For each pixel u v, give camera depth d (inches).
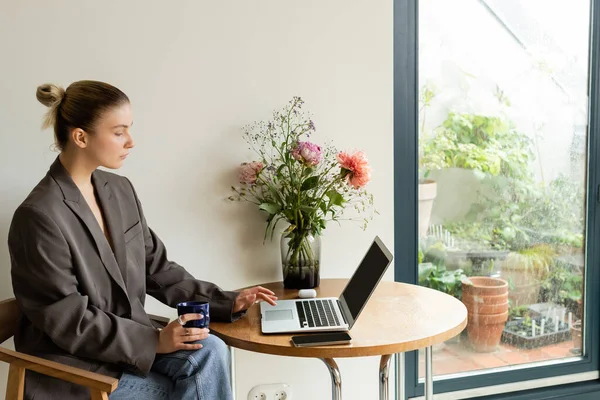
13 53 82.0
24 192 83.7
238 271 92.7
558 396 110.7
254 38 90.2
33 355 66.5
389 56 96.3
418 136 103.3
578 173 112.7
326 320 70.9
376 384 100.5
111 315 66.5
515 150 109.2
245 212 92.0
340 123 95.0
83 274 66.8
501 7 106.0
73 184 69.0
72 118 67.9
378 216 97.9
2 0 81.1
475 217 108.3
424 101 103.7
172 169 88.7
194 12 87.7
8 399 60.7
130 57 85.8
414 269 104.1
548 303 113.1
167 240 89.4
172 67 87.4
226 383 69.3
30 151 83.4
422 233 105.7
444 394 107.6
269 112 91.7
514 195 109.8
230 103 90.0
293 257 85.8
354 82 95.0
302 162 83.7
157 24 86.4
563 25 109.4
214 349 68.9
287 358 96.6
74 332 63.7
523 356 112.6
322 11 92.7
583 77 111.3
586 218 113.6
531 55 108.3
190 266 90.7
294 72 92.3
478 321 109.7
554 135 110.9
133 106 86.5
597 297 114.6
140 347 66.0
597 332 115.3
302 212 86.1
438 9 103.0
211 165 90.1
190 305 67.9
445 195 106.3
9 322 68.6
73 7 83.4
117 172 86.7
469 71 105.6
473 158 107.2
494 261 109.7
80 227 68.0
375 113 96.3
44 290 64.4
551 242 112.4
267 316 73.7
